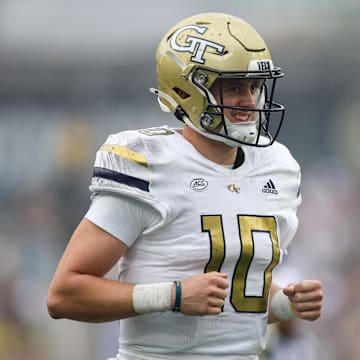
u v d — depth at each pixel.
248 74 15.76
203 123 15.84
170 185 15.77
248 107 15.84
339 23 70.56
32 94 72.19
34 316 46.66
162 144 15.97
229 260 15.80
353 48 69.25
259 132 15.92
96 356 43.22
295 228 16.75
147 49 70.88
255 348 16.19
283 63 68.25
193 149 16.03
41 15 73.25
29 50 71.19
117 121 71.50
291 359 29.17
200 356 15.95
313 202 61.97
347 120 70.81
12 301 46.81
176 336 15.89
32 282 52.44
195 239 15.73
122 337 16.47
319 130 71.12
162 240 15.80
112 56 70.50
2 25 72.88
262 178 16.38
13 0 75.38
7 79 71.06
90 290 15.43
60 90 71.44
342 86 69.81
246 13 74.50
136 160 15.69
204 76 15.82
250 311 16.03
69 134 72.75
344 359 45.72
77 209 71.81
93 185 15.77
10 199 71.50
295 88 69.19
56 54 70.94
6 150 73.94
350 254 58.06
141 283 15.91
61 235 66.50
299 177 16.98
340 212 61.97
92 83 70.75
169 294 15.22
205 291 15.11
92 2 73.50
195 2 75.50
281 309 16.89
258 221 16.09
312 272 51.41
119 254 15.72
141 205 15.66
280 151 16.84
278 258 16.19
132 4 73.81
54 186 73.00
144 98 70.44
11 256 53.31
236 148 16.31
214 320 15.88
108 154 15.77
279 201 16.44
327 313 47.38
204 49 15.88
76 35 72.06
